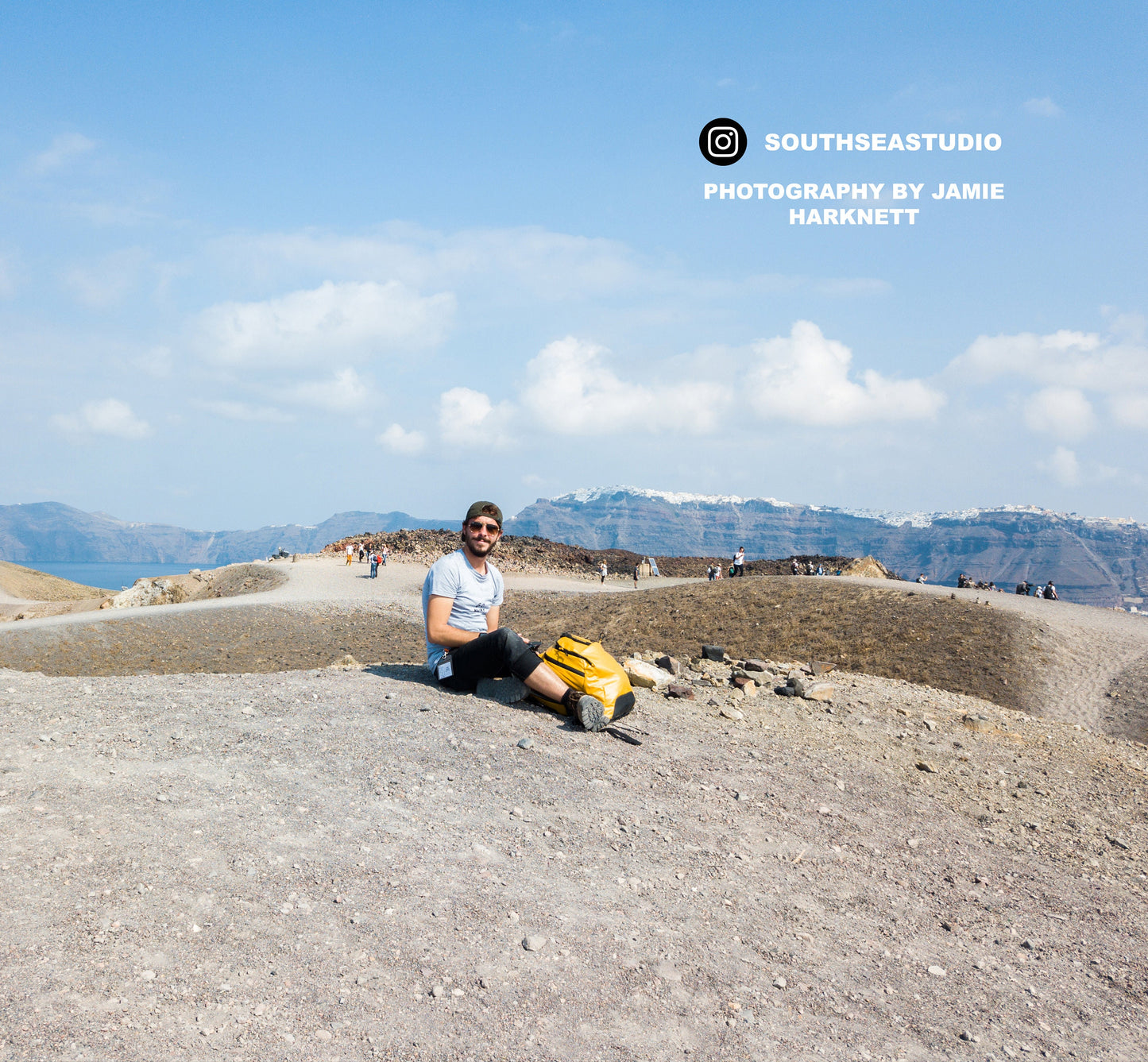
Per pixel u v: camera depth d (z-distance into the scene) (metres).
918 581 49.12
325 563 70.75
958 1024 3.27
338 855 3.72
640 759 5.92
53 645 36.62
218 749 4.84
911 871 4.92
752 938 3.68
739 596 38.75
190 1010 2.51
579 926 3.46
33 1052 2.18
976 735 8.70
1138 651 27.19
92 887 3.10
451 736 5.59
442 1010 2.72
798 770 6.45
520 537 91.31
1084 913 4.75
